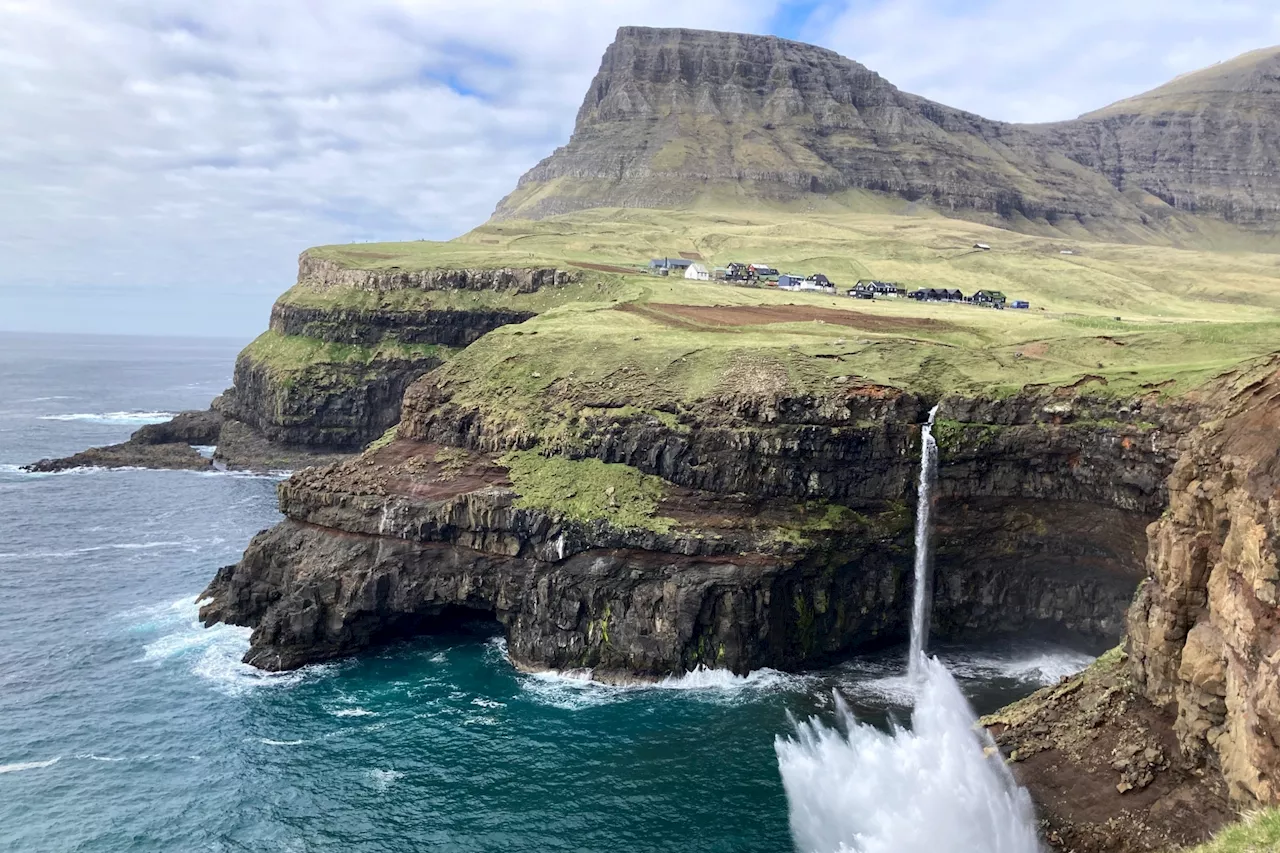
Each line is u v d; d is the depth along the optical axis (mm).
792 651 81125
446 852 54906
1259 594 37500
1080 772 49156
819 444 82000
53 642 84812
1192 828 42188
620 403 92312
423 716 72000
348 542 88750
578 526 82625
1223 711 42281
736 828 56469
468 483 90938
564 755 65688
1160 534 48469
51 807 59344
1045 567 82875
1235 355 85500
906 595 84812
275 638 82562
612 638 79688
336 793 61188
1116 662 54000
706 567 79688
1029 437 79000
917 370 89125
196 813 58875
